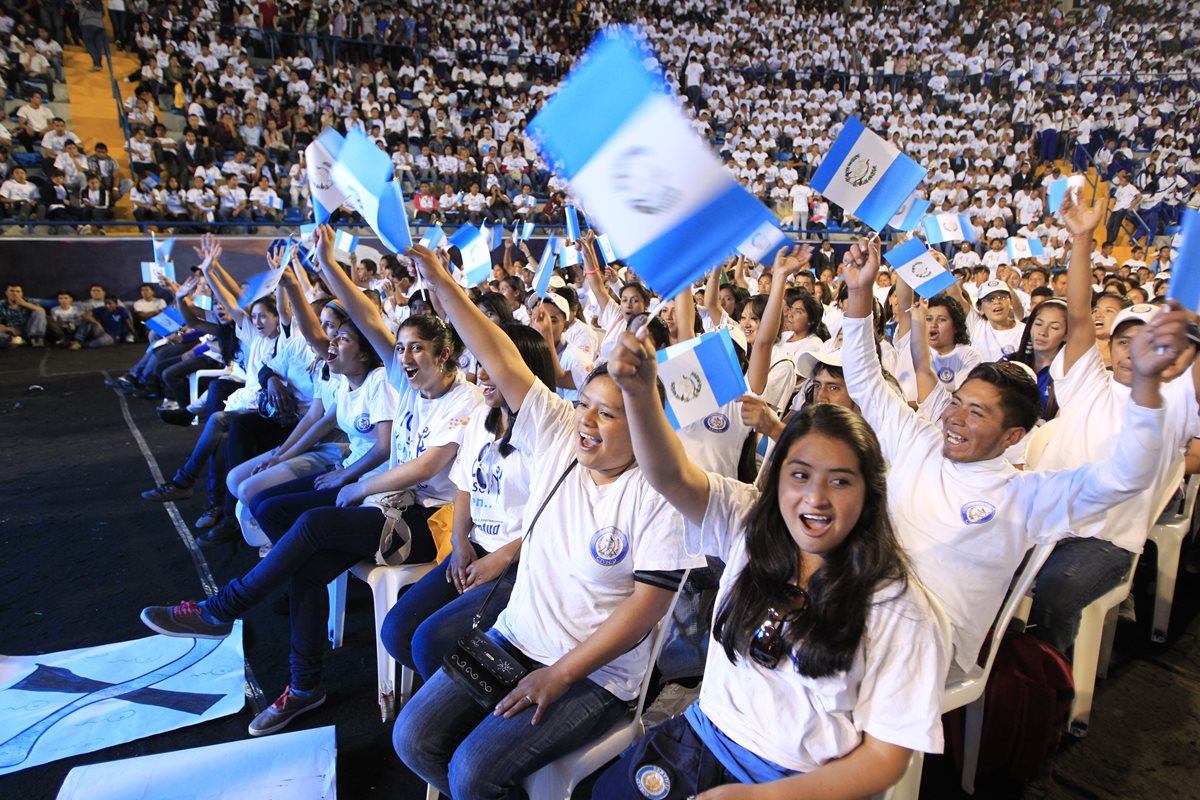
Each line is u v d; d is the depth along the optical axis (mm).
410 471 2545
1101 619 2396
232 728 2432
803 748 1363
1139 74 17172
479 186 12359
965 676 1969
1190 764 2340
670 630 2213
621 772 1545
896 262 2930
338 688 2662
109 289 9695
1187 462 2926
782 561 1395
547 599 1815
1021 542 1848
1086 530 1961
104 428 5824
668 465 1491
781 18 18047
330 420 3506
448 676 1865
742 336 3348
